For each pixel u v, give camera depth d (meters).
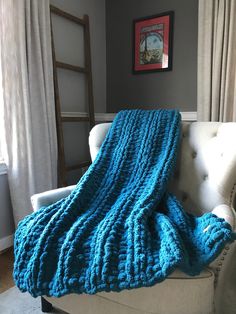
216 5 1.84
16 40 1.69
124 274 0.84
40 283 0.90
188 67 2.14
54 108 1.96
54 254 0.94
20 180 1.78
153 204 1.13
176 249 0.84
